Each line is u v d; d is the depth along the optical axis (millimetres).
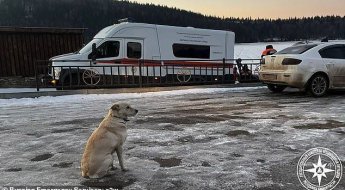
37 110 9492
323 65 10977
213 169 4656
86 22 68875
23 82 16734
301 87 10938
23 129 7223
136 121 7699
